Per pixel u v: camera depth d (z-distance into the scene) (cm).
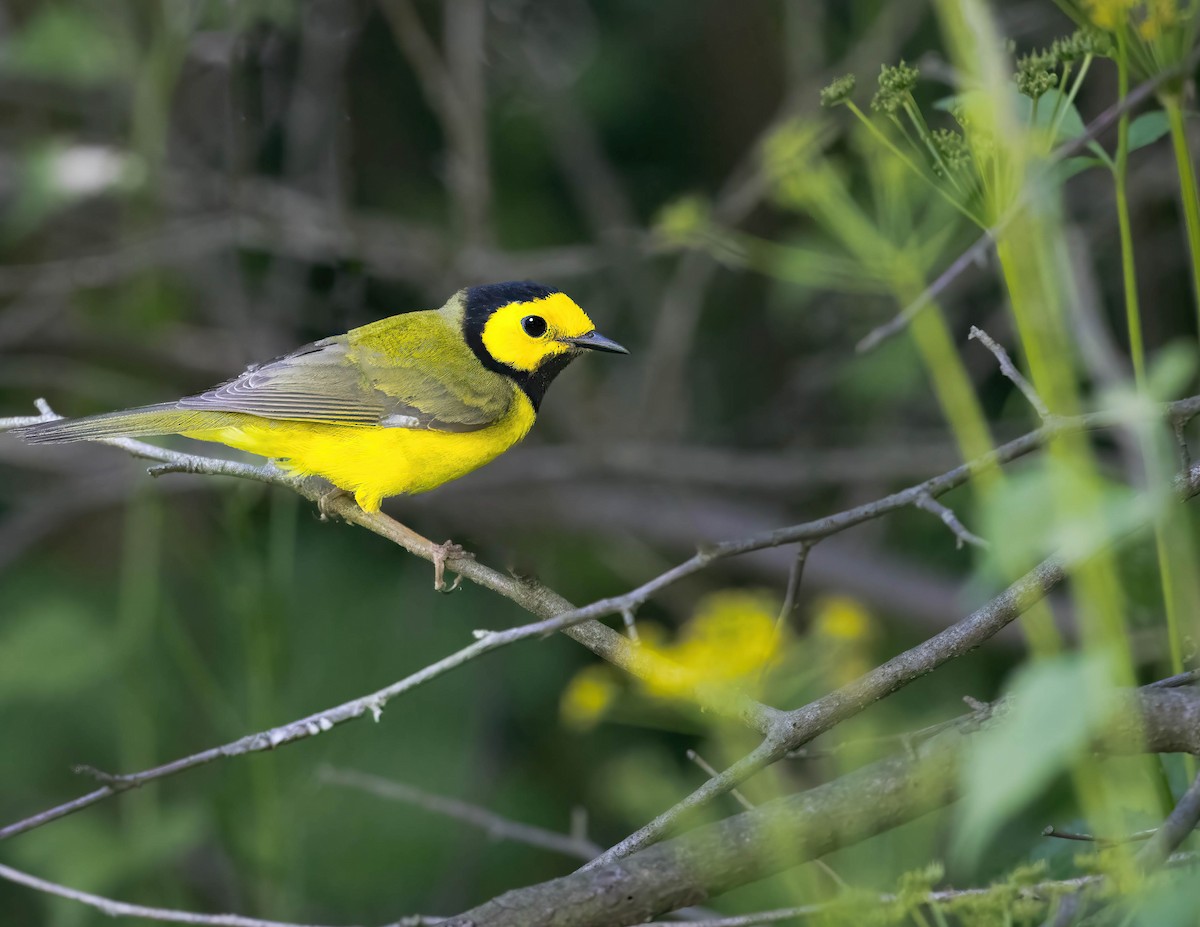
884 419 1438
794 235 1294
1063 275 576
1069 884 440
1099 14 484
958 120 529
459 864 1234
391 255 1380
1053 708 262
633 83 1482
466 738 1298
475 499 1455
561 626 558
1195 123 937
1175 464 631
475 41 1355
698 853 456
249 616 1059
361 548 1368
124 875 1064
